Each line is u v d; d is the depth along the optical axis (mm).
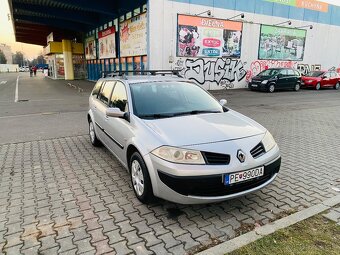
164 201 3762
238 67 21125
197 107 4445
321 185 4285
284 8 22281
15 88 23141
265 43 22062
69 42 35094
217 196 3189
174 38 17891
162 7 17109
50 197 3922
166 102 4363
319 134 7547
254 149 3428
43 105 13047
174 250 2801
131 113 4027
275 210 3545
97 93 6004
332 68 27250
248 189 3361
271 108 12102
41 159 5484
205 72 19609
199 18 18516
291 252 2705
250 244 2822
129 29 19906
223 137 3406
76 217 3408
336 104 13562
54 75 39000
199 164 3121
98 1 20000
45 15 26078
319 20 24766
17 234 3080
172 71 5668
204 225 3230
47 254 2760
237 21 20172
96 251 2793
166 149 3225
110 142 4832
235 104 13312
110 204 3715
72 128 8180
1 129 8117
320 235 2973
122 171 4836
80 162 5293
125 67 21609
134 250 2805
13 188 4219
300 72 22547
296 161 5379
